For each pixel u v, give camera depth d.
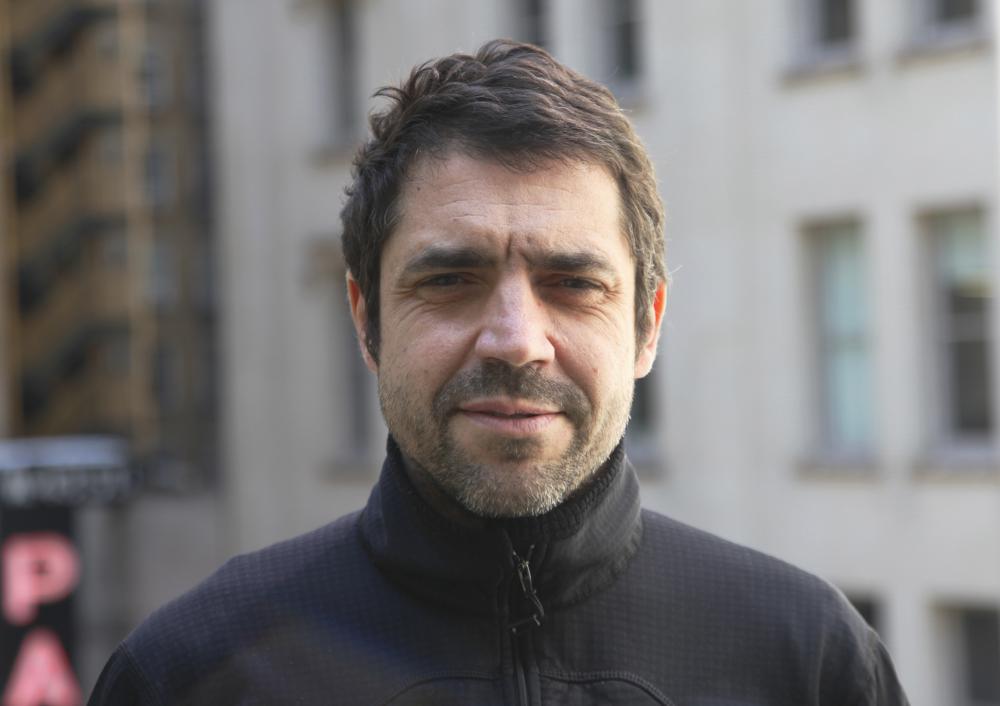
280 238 19.91
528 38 16.81
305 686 2.16
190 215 31.20
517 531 2.13
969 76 13.36
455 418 2.03
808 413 14.68
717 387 15.12
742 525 15.03
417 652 2.17
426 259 2.04
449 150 2.07
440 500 2.16
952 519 13.78
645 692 2.17
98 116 31.41
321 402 19.55
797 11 14.55
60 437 31.89
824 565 14.55
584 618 2.20
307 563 2.29
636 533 2.29
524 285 2.03
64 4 31.62
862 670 2.29
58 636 17.16
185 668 2.20
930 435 13.98
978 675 13.84
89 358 31.84
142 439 30.98
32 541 17.11
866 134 14.03
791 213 14.57
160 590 22.72
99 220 31.58
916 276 13.88
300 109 19.58
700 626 2.24
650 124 15.43
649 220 2.19
